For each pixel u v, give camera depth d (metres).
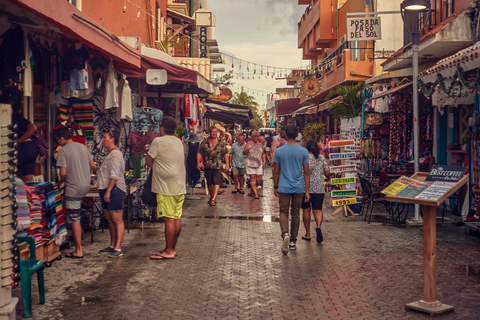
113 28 14.16
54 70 8.04
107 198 7.45
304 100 36.78
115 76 9.34
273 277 6.52
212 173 13.41
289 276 6.57
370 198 11.16
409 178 5.64
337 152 11.82
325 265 7.15
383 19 23.14
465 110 12.37
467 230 9.47
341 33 29.17
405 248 8.26
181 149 7.50
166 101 16.48
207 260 7.41
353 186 11.84
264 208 13.02
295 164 8.09
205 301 5.53
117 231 7.59
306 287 6.08
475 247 8.30
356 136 12.20
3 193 4.45
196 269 6.89
